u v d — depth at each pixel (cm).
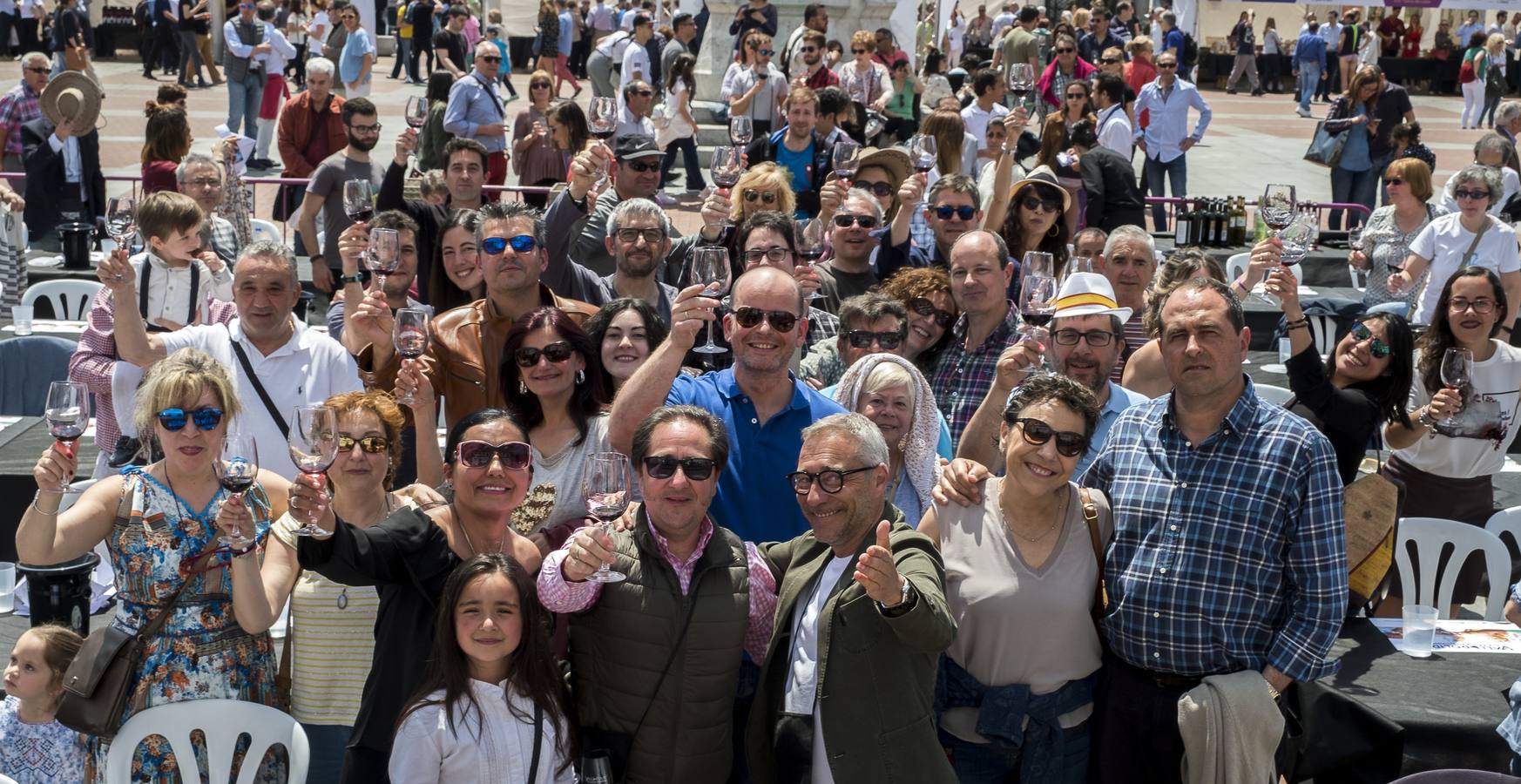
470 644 389
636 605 397
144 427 426
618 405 448
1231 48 3272
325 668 442
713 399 464
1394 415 621
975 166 1376
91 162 1191
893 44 1838
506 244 553
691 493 394
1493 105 2611
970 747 426
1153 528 419
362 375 577
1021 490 414
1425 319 927
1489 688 511
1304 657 408
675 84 1560
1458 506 679
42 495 411
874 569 355
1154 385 608
